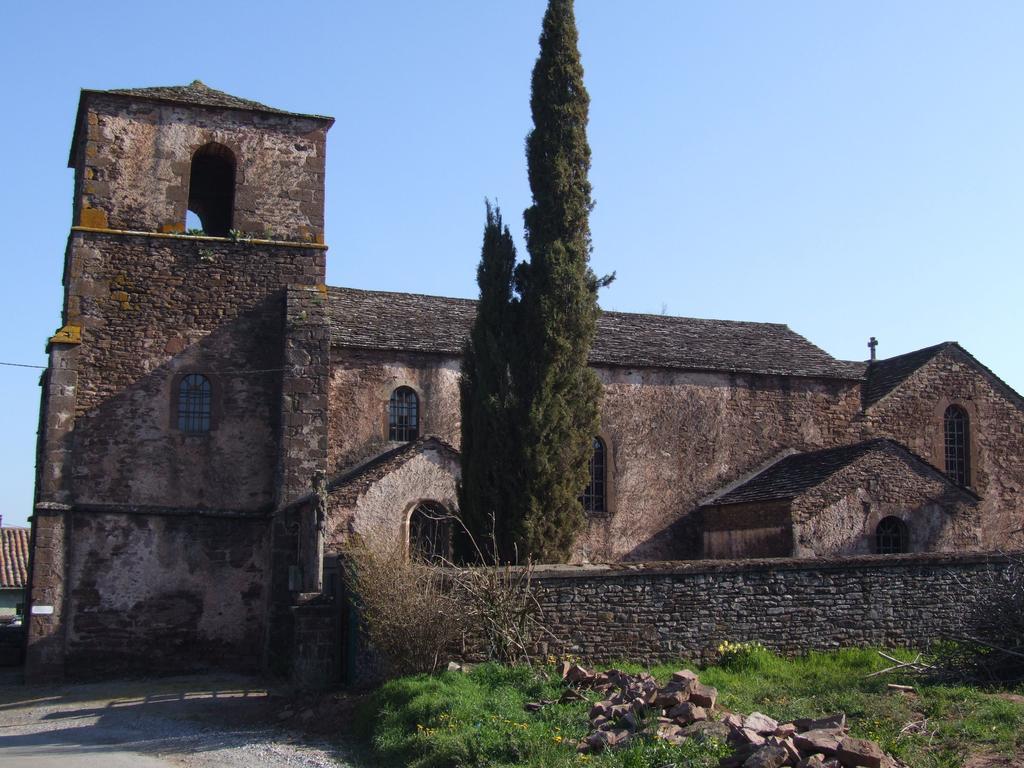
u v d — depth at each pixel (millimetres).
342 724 15227
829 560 18906
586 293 22016
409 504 23094
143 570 23000
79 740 15422
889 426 30203
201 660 23047
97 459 23109
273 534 23016
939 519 25359
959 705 13414
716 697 13391
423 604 15922
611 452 27750
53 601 22188
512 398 21047
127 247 24078
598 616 17438
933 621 19234
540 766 11172
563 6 23203
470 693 14234
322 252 25281
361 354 25781
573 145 22719
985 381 31109
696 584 18125
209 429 23953
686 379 28844
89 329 23531
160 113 24828
